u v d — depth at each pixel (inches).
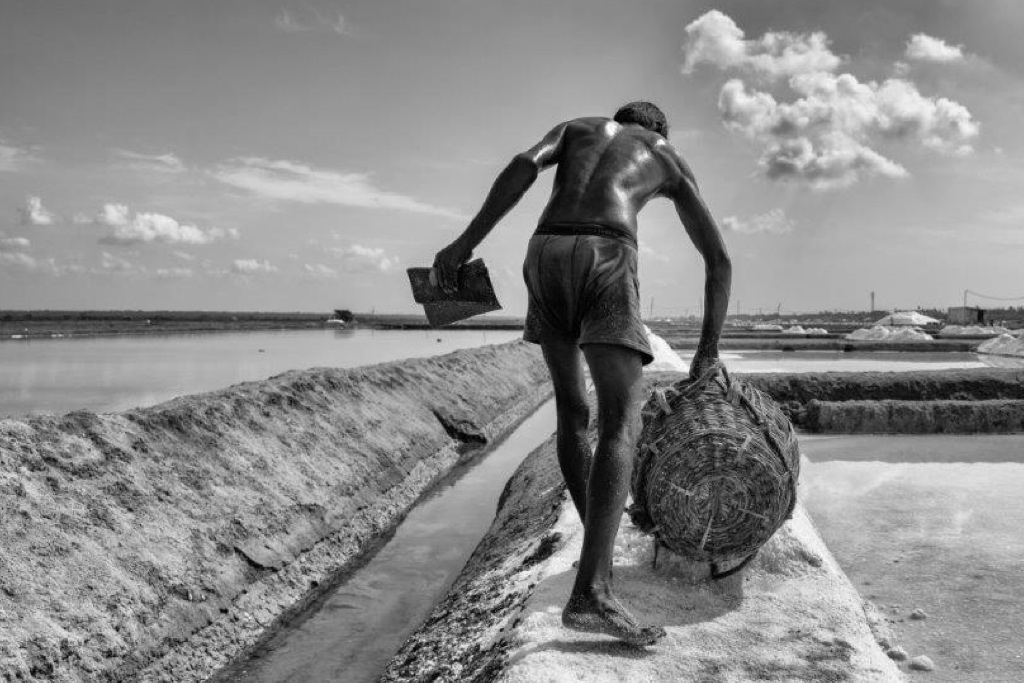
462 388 596.7
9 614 168.4
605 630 117.0
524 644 121.5
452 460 462.9
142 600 196.9
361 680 189.3
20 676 158.7
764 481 136.5
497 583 176.1
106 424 254.7
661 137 139.7
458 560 281.3
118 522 215.3
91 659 173.6
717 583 146.5
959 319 2488.9
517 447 516.7
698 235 142.3
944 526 226.2
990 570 187.6
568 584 139.6
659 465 139.9
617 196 127.0
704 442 137.8
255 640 214.5
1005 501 251.0
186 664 192.5
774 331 2511.1
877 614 162.1
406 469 392.8
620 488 118.5
